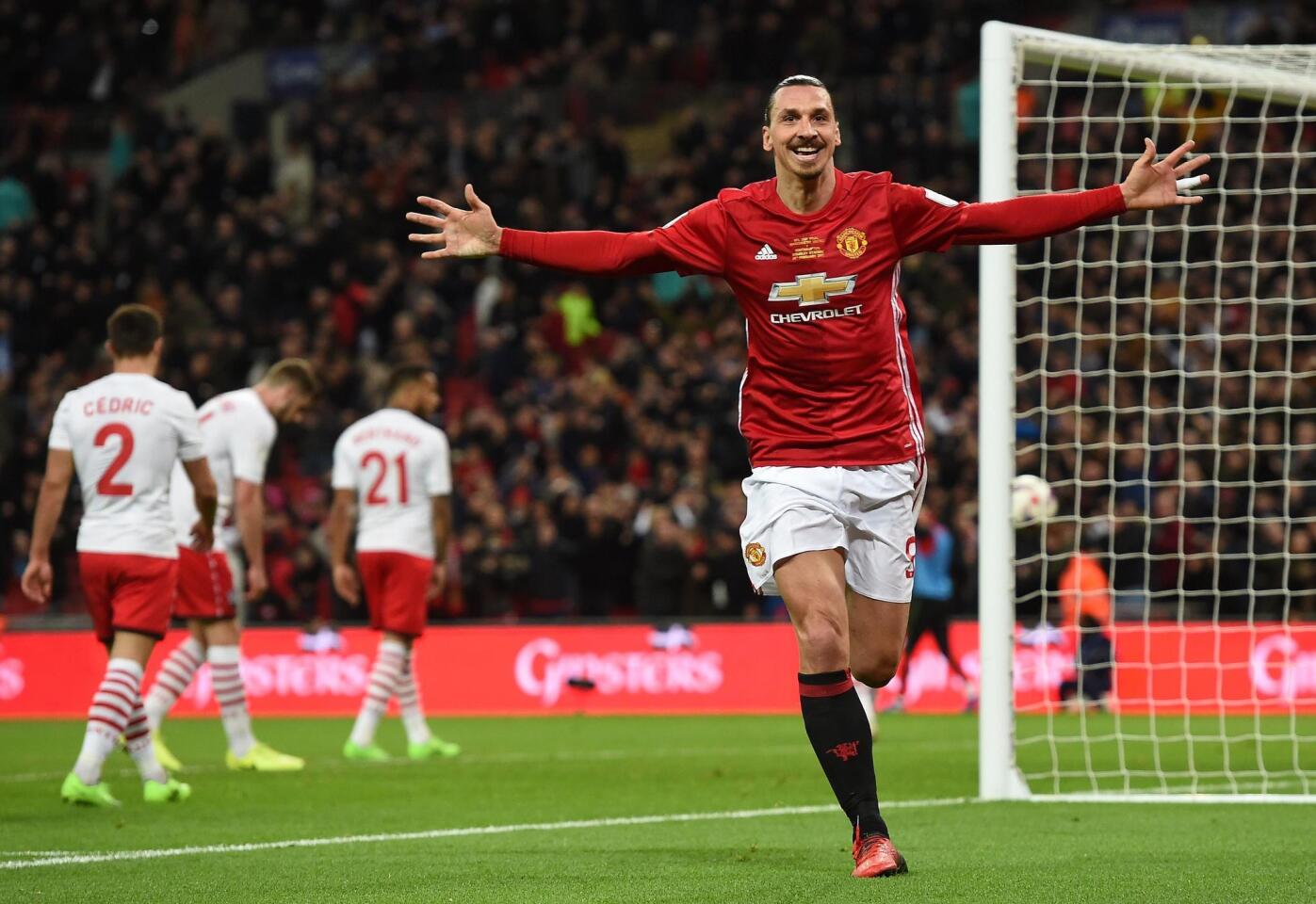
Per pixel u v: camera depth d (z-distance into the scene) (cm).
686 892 1120
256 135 6106
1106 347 4409
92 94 6419
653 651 3675
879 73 5669
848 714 1197
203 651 2247
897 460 1222
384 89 6009
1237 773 2212
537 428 4547
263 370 4941
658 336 4975
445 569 2470
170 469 1753
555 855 1344
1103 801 1784
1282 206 4772
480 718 3531
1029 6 5622
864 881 1158
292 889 1161
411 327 4900
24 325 5188
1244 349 4369
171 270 5312
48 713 3747
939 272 4906
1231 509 3766
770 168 5356
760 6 6009
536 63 6034
